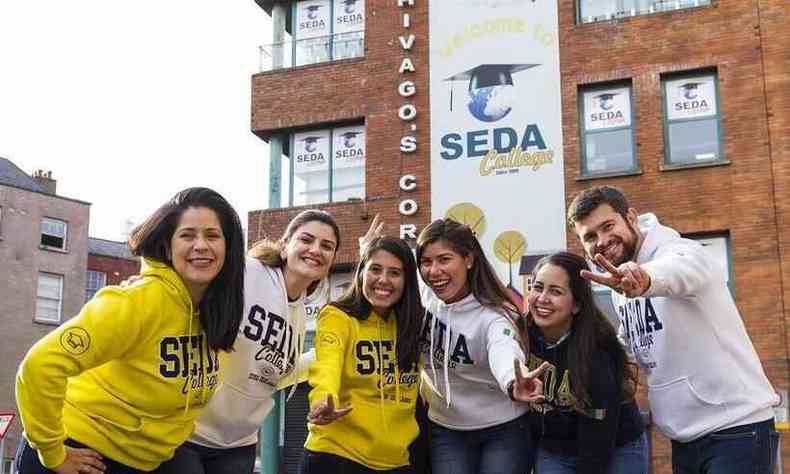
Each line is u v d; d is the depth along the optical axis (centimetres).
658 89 1600
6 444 3300
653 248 454
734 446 435
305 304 493
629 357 486
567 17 1678
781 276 1461
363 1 1856
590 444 452
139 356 368
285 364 473
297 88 1836
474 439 491
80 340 344
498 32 1711
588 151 1641
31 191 3659
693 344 443
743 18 1571
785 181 1491
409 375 484
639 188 1576
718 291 442
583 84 1650
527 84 1677
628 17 1641
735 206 1514
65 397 362
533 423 489
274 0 1903
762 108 1533
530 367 483
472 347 483
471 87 1706
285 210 1798
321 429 475
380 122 1758
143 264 386
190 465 435
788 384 1420
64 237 3750
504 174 1656
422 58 1748
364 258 484
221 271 390
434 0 1759
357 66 1797
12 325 3509
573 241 1592
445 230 488
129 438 376
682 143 1590
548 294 474
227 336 391
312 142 1834
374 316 487
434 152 1706
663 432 466
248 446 485
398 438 476
